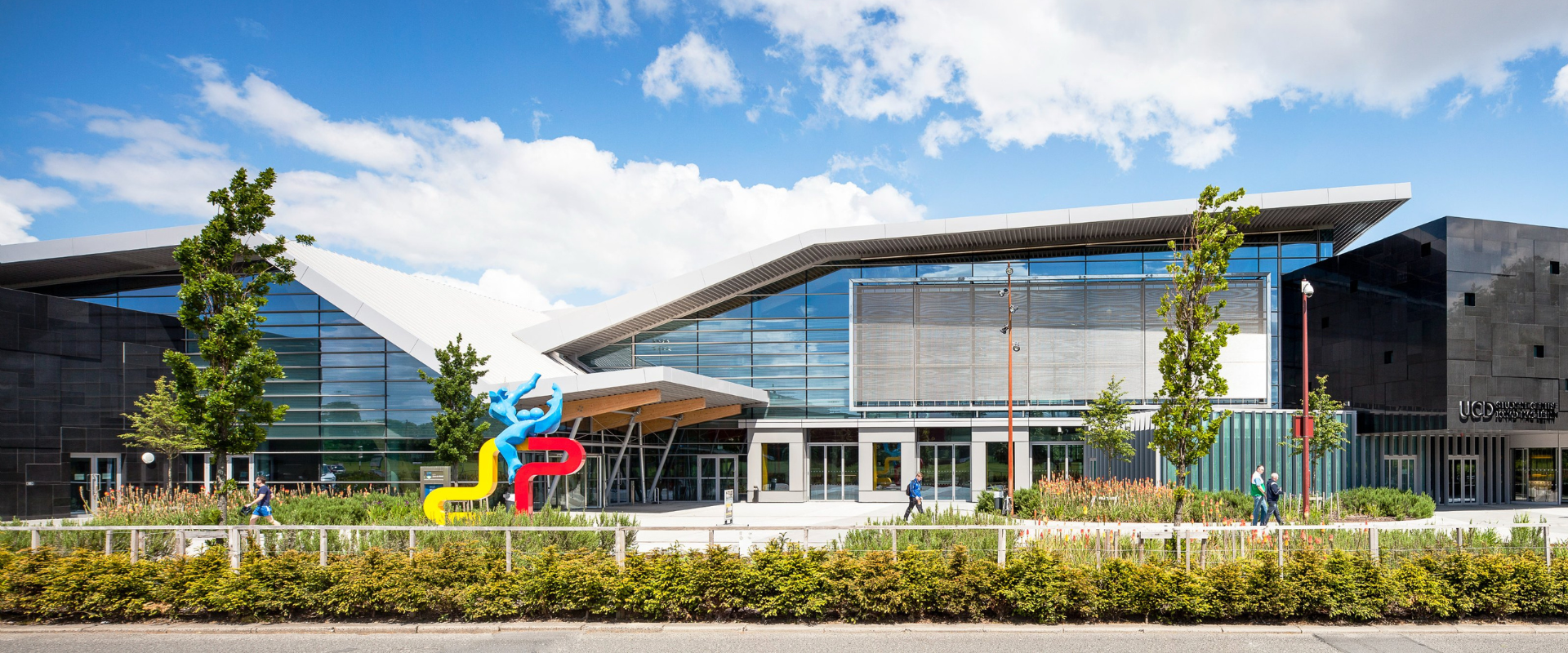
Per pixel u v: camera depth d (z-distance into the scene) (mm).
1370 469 30438
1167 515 22906
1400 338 28859
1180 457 16125
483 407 23812
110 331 27859
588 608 10828
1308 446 24156
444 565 10961
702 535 20219
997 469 34188
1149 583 10539
